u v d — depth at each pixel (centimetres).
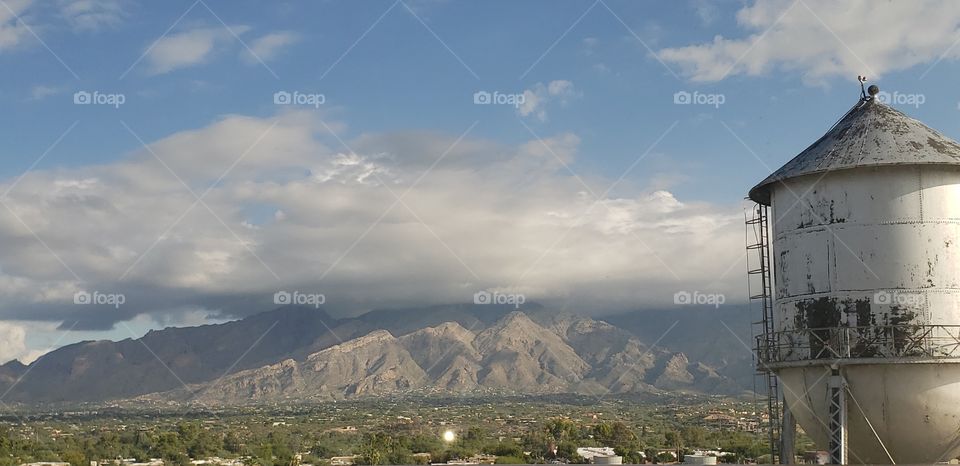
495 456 12375
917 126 3522
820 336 3397
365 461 13100
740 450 9956
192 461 15350
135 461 14900
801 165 3547
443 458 12550
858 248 3366
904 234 3325
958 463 3481
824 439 3534
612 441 15262
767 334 3666
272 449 16388
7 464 12656
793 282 3528
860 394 3338
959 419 3278
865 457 3441
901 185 3350
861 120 3578
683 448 12175
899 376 3278
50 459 13700
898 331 3278
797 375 3512
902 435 3341
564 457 11625
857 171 3388
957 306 3284
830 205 3441
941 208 3334
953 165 3312
